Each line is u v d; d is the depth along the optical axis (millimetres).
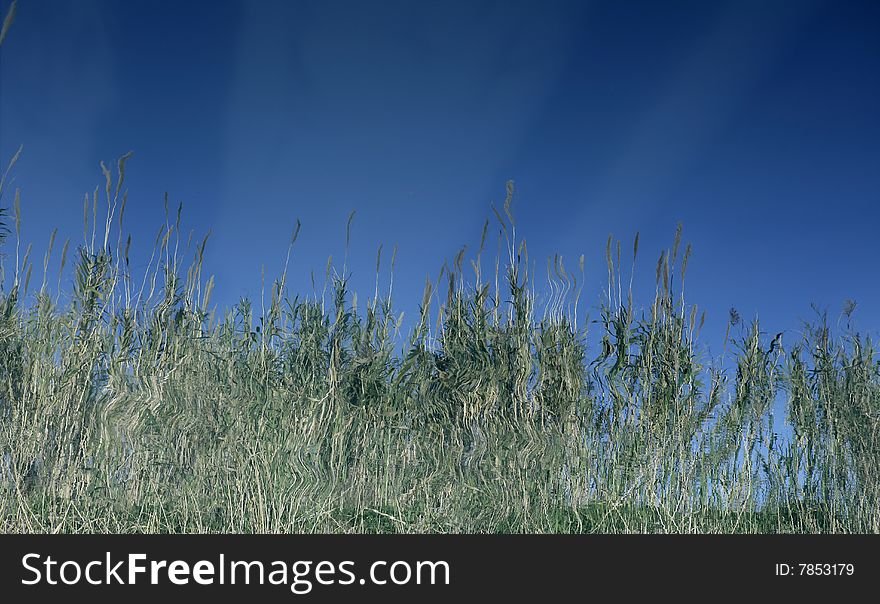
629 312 5219
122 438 4523
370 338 5121
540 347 5020
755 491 5109
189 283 5059
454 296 5125
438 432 4793
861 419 5141
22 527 4145
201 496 4461
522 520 4539
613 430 5055
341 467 4680
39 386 4520
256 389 4527
